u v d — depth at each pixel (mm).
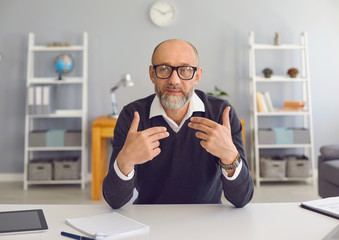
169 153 1441
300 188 3916
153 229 1042
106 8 4207
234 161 1161
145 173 1477
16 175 4273
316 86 4344
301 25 4285
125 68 4242
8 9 4191
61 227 1062
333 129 4375
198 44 4250
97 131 3539
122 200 1214
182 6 4219
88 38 4219
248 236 989
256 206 1258
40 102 3908
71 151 4305
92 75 4246
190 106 1428
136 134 1114
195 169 1451
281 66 4309
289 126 4371
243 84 4285
